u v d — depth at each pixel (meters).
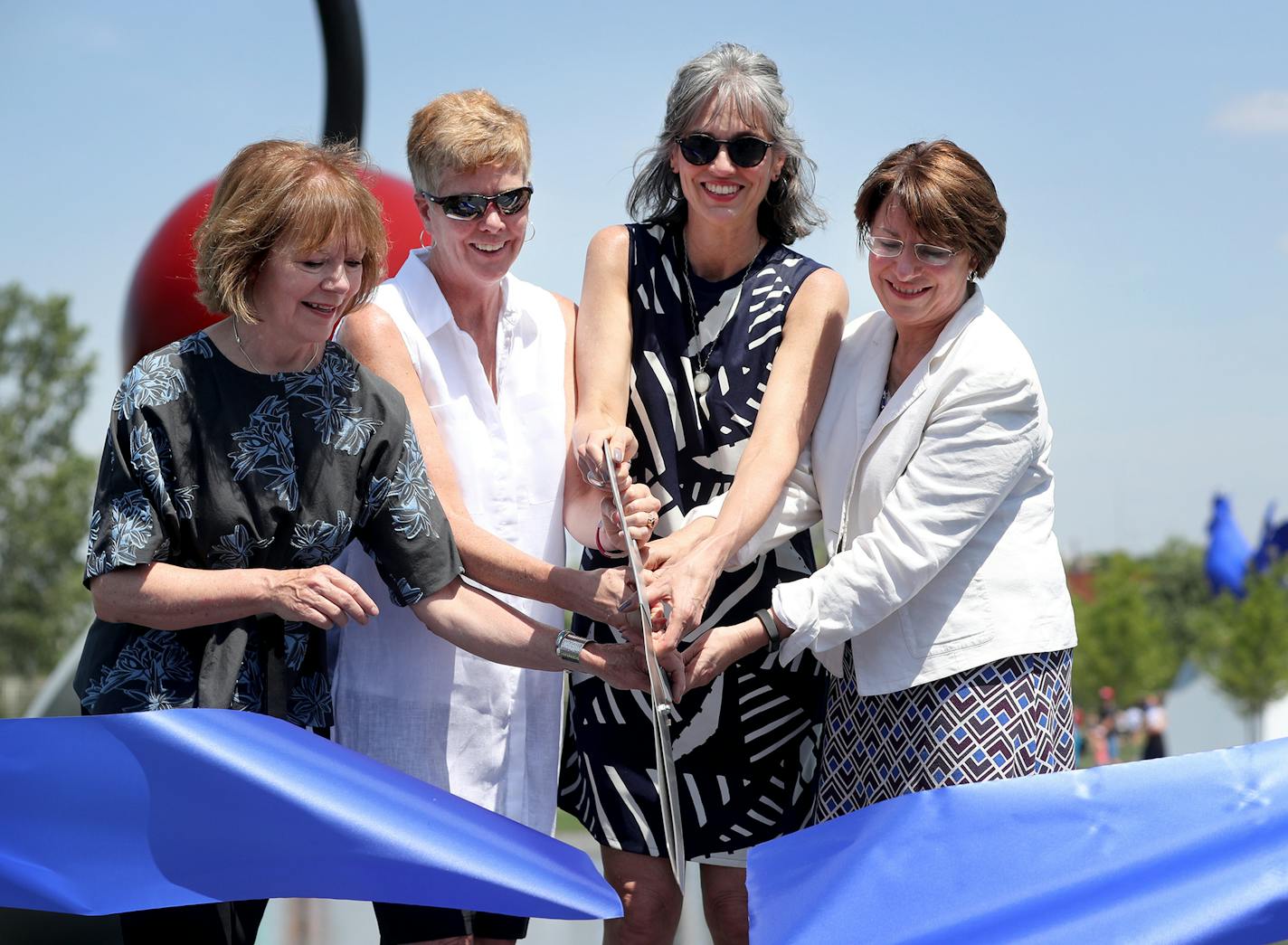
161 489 2.33
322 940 6.45
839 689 2.92
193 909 2.42
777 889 2.19
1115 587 58.09
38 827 2.12
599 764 3.07
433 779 2.90
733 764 3.05
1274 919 1.93
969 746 2.69
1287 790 2.19
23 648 49.28
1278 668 41.78
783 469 2.86
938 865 2.14
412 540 2.59
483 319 2.96
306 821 2.17
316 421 2.47
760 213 3.11
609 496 2.79
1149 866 2.06
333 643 2.92
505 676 2.94
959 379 2.74
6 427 50.78
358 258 2.41
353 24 5.18
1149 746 27.00
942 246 2.65
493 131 2.75
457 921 2.65
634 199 3.11
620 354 3.02
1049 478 2.84
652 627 2.71
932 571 2.68
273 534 2.44
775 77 2.95
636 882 3.05
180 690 2.41
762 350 3.01
